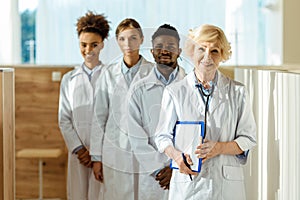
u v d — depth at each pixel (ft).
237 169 9.13
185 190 8.86
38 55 20.10
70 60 20.11
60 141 15.75
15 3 20.08
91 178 10.19
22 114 15.69
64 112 10.57
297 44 19.35
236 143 9.01
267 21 20.01
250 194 10.21
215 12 20.22
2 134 9.02
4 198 9.10
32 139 15.75
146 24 20.11
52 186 15.75
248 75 10.46
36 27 20.07
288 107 8.18
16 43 20.18
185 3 20.17
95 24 10.71
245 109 9.20
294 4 19.31
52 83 15.64
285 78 8.32
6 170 9.30
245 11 20.11
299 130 7.63
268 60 20.10
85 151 10.19
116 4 20.03
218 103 8.86
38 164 15.69
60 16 20.04
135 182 9.19
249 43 20.17
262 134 9.58
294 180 7.95
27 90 15.64
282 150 8.54
